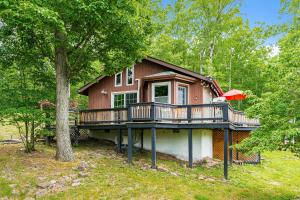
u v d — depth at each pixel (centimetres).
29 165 1056
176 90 1562
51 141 1560
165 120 1305
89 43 1226
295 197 1034
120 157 1364
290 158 1881
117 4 1044
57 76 1177
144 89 1683
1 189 859
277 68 904
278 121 891
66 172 1024
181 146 1546
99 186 930
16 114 1167
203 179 1134
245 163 1600
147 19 1257
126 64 1320
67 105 1187
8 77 1205
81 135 1812
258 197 991
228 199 935
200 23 2783
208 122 1298
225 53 2853
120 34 1148
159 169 1195
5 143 1459
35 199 827
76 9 972
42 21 926
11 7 848
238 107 2658
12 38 1162
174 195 902
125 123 1445
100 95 1883
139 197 866
